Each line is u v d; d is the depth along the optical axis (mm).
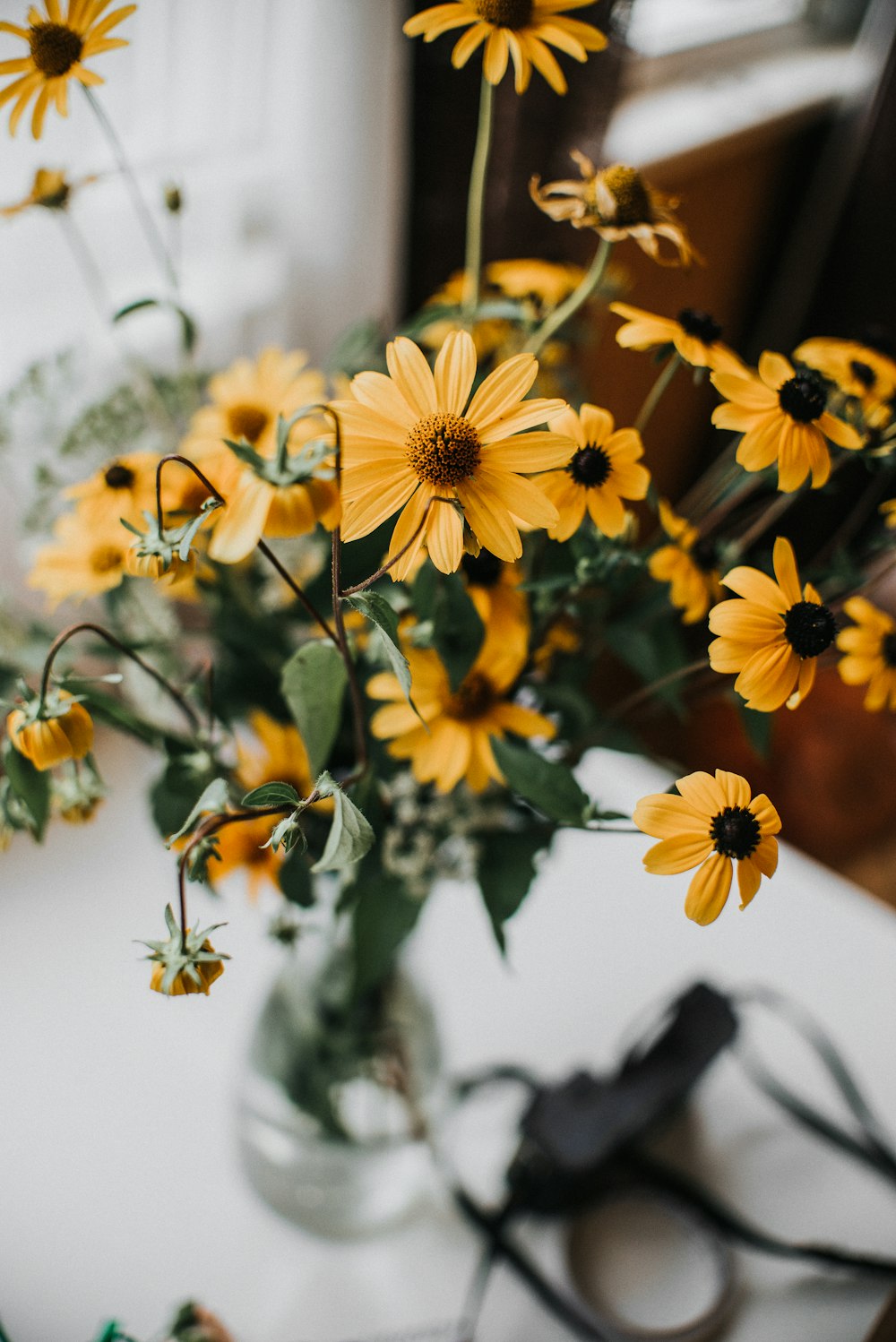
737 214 1311
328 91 896
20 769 496
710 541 563
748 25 1347
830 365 548
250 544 421
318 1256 687
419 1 825
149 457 547
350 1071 677
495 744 523
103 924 788
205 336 919
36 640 611
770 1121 764
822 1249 684
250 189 936
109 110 811
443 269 960
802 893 889
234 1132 717
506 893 558
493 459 450
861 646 559
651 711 620
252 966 796
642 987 817
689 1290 680
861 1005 813
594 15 792
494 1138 750
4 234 783
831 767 1290
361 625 550
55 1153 701
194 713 541
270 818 561
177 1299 657
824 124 1333
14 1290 650
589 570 507
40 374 653
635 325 511
